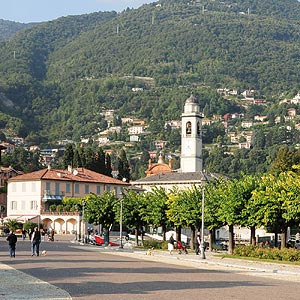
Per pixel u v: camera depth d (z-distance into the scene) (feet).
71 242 412.36
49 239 427.33
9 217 561.84
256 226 281.33
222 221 283.79
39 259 222.89
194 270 189.06
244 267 204.44
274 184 256.32
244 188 269.85
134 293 120.88
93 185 586.04
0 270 172.35
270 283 149.79
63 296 114.93
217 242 395.75
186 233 485.56
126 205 372.38
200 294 121.29
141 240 399.03
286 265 215.31
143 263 218.38
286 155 543.80
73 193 571.69
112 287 131.34
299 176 257.55
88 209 406.00
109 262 216.95
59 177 566.36
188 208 312.50
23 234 434.71
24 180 563.89
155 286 134.92
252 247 262.47
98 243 388.78
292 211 241.14
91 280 146.41
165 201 348.79
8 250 282.56
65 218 525.75
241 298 115.85
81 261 216.95
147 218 359.05
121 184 603.26
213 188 317.42
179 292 123.95
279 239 409.49
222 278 160.86
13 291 122.62
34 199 555.28
